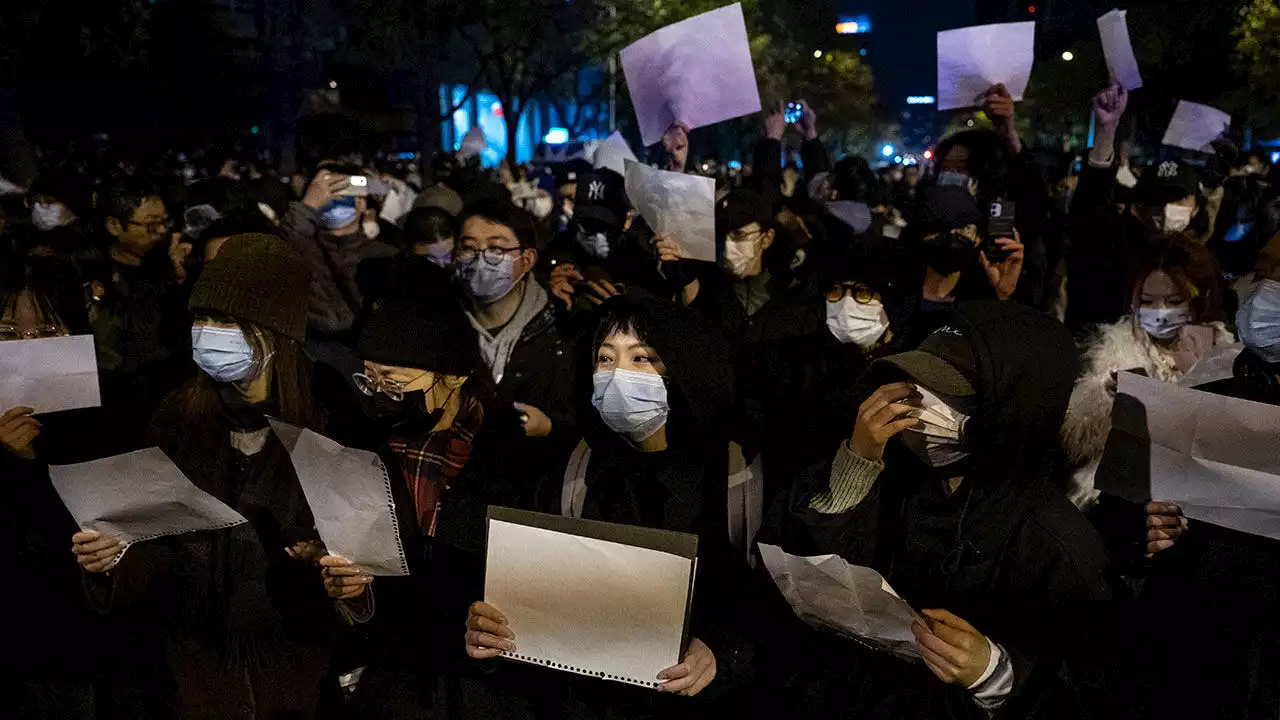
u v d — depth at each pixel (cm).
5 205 772
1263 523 229
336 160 528
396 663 285
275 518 285
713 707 267
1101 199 561
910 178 1848
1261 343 260
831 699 261
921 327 382
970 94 559
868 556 243
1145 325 301
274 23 3403
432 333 292
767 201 493
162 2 2972
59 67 1778
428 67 3281
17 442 297
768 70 4206
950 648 217
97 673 314
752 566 266
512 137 3281
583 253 586
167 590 290
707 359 259
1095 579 231
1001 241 418
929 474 244
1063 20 3541
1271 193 688
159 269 540
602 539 231
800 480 255
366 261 515
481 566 282
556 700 271
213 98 3194
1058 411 229
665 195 420
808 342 412
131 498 264
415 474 286
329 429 302
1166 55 2691
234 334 281
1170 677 260
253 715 286
